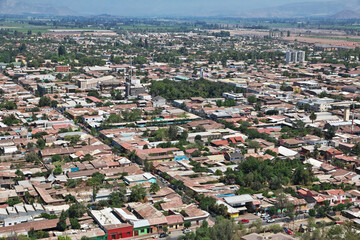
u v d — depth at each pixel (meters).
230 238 197.88
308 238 198.25
